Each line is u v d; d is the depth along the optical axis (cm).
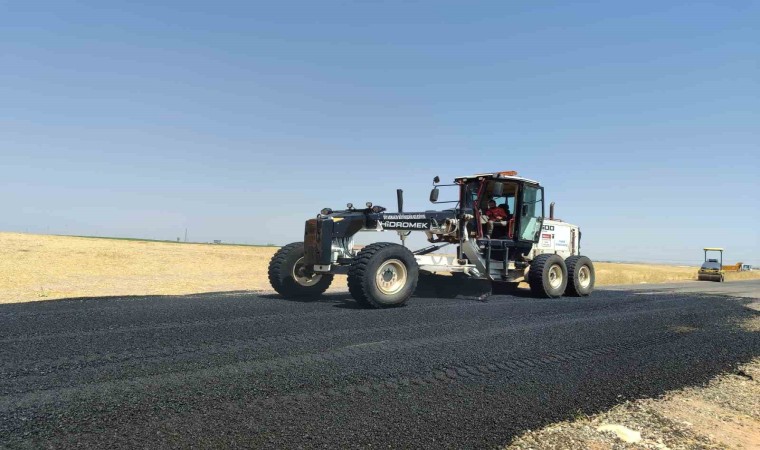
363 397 312
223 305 670
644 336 573
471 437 262
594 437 276
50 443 228
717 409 342
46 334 451
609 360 448
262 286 1231
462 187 994
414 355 421
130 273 1620
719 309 876
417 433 262
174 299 738
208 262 2244
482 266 936
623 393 357
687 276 3272
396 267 728
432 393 327
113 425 251
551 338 528
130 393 297
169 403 284
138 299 728
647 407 332
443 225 893
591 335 559
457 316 654
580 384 369
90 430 243
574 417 304
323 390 321
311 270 784
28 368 342
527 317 675
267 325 526
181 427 252
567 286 1069
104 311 585
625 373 408
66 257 1889
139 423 254
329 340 465
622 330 604
